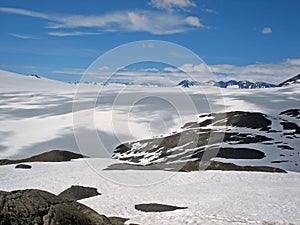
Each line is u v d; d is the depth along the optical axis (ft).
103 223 43.04
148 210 65.98
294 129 194.49
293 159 140.56
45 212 36.96
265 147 155.84
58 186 91.40
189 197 75.77
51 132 252.21
